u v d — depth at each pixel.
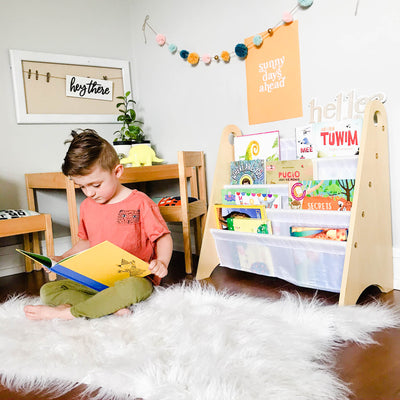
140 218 1.37
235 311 1.17
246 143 1.75
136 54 2.45
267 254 1.54
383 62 1.40
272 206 1.56
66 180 1.82
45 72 2.16
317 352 0.96
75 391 0.88
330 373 0.88
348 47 1.48
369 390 0.82
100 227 1.38
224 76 1.95
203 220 2.03
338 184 1.38
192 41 2.08
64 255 1.39
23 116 2.10
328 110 1.56
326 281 1.38
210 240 1.74
